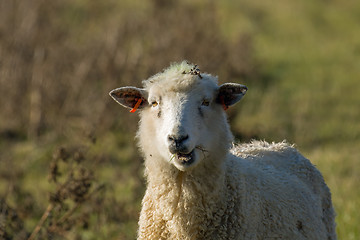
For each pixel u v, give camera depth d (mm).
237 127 38781
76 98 47938
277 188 17047
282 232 16375
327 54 84562
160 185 15578
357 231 24547
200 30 61031
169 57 50281
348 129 47812
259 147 19922
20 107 49062
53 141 42750
